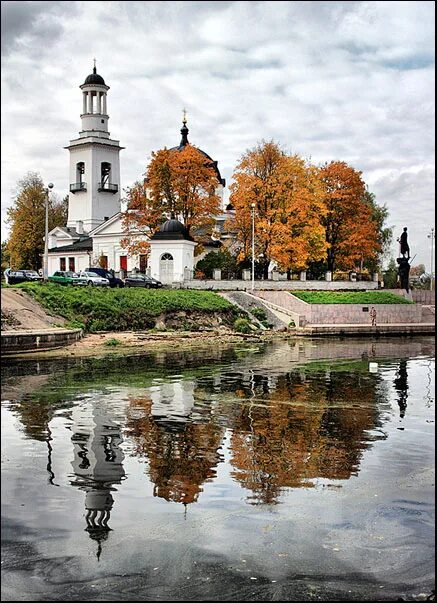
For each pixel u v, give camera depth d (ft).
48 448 48.24
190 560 30.27
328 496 38.52
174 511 36.01
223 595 27.37
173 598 27.12
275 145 220.02
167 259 209.67
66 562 29.89
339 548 31.68
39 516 34.99
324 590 27.89
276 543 32.09
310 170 233.96
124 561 30.09
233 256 233.96
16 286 141.69
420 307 202.08
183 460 45.73
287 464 44.96
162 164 216.74
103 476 41.83
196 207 220.02
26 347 107.34
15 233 310.65
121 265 261.85
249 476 42.24
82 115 308.81
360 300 196.65
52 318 131.95
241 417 60.23
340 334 177.78
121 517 35.01
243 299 188.55
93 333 137.90
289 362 105.70
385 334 183.62
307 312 184.55
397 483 40.91
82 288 156.15
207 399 69.26
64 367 91.66
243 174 218.18
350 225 240.32
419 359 116.26
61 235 298.56
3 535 32.58
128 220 228.02
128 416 59.67
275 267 231.71
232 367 96.63
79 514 35.32
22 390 72.08
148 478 41.55
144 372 88.69
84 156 308.19
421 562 30.25
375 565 30.01
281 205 219.00
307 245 217.77
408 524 34.42
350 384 82.17
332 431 55.01
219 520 34.81
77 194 312.09
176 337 141.59
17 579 28.37
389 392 76.28
